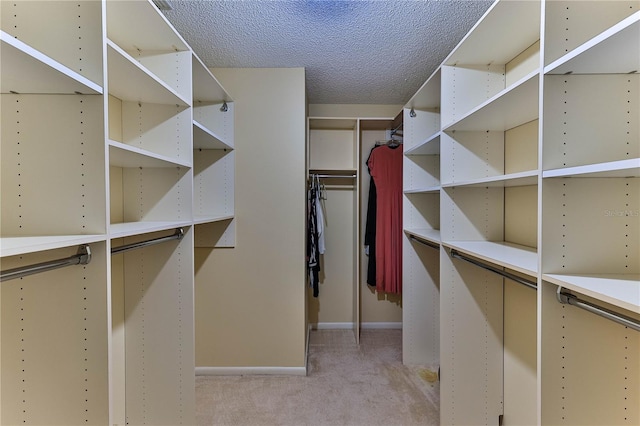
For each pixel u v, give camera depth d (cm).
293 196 219
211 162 218
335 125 283
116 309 144
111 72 109
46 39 86
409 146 225
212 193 219
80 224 86
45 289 87
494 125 146
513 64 148
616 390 83
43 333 87
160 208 146
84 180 86
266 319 220
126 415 147
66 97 86
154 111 145
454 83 155
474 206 157
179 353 146
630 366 83
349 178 297
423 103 215
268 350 220
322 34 175
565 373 83
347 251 299
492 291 157
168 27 124
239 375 218
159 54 143
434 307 233
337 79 235
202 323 221
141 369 147
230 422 169
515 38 130
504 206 156
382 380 210
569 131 84
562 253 84
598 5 83
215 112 217
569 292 83
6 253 61
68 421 87
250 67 217
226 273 220
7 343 86
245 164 219
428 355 233
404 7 151
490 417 157
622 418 83
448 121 154
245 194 219
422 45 186
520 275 144
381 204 274
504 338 157
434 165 228
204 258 221
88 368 87
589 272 84
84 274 87
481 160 156
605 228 84
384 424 166
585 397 83
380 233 274
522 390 142
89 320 87
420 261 233
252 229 220
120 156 112
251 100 218
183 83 143
